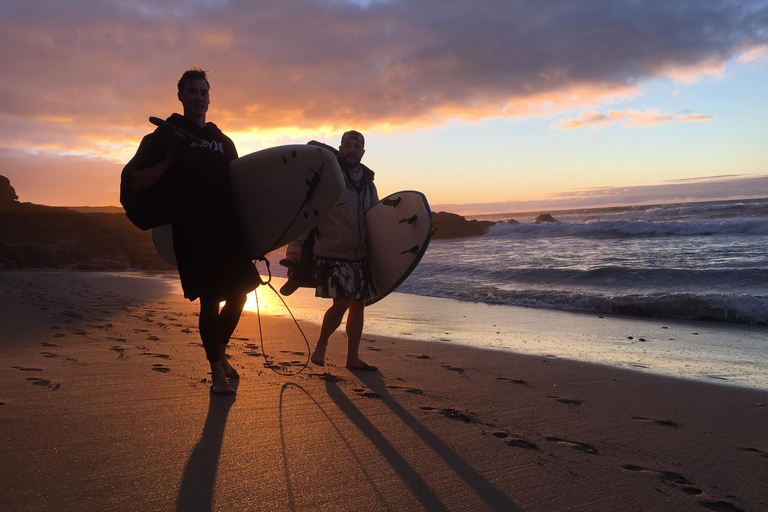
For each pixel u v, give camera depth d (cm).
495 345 565
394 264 388
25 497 166
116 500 168
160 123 293
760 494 205
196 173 298
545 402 330
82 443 216
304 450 222
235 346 487
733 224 1978
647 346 569
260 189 324
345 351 485
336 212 386
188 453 211
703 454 248
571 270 1229
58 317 644
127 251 2722
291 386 329
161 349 441
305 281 386
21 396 278
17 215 2920
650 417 308
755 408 331
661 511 188
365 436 245
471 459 225
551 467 222
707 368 453
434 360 461
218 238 301
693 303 781
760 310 730
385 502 180
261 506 171
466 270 1422
